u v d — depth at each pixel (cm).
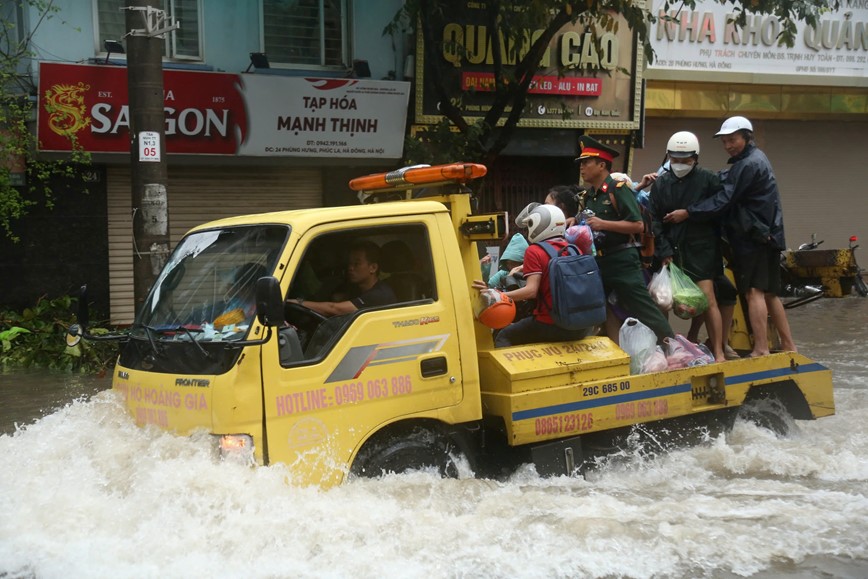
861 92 2009
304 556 434
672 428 633
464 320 530
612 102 1509
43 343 1068
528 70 1282
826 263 1759
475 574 425
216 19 1237
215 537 437
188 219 1262
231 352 460
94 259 1199
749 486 583
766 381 670
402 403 504
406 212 525
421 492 493
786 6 1253
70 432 507
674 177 716
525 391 547
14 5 1136
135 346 518
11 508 459
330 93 1256
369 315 498
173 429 476
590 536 467
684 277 694
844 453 649
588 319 578
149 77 837
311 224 495
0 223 1127
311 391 473
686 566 444
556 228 591
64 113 1104
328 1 1303
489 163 1331
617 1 1216
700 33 1808
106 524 447
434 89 1356
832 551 465
